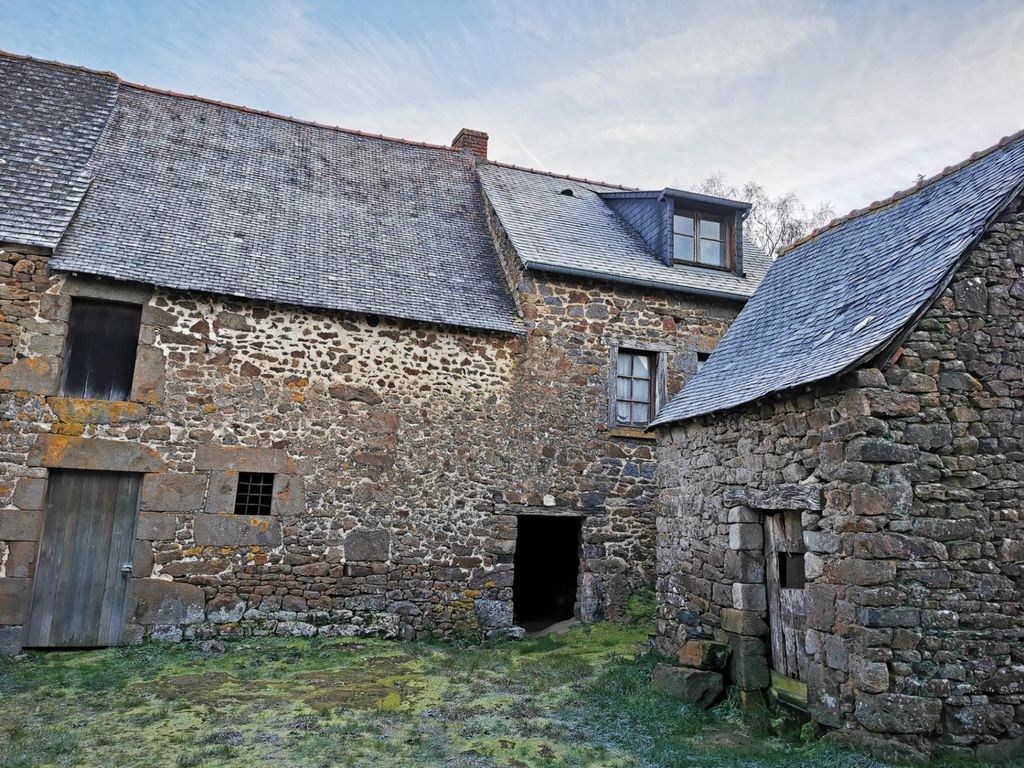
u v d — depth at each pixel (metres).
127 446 7.63
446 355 9.20
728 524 6.28
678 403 7.55
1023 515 5.07
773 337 6.96
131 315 7.99
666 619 7.25
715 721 5.58
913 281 5.48
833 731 4.90
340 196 10.78
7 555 7.07
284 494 8.20
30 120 9.27
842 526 4.98
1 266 7.42
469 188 12.28
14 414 7.27
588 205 12.44
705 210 11.53
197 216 9.12
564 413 9.70
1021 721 4.80
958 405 5.13
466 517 8.96
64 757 4.52
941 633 4.80
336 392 8.59
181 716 5.37
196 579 7.73
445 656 7.59
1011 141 6.14
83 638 7.36
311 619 8.11
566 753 4.79
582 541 9.62
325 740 4.90
